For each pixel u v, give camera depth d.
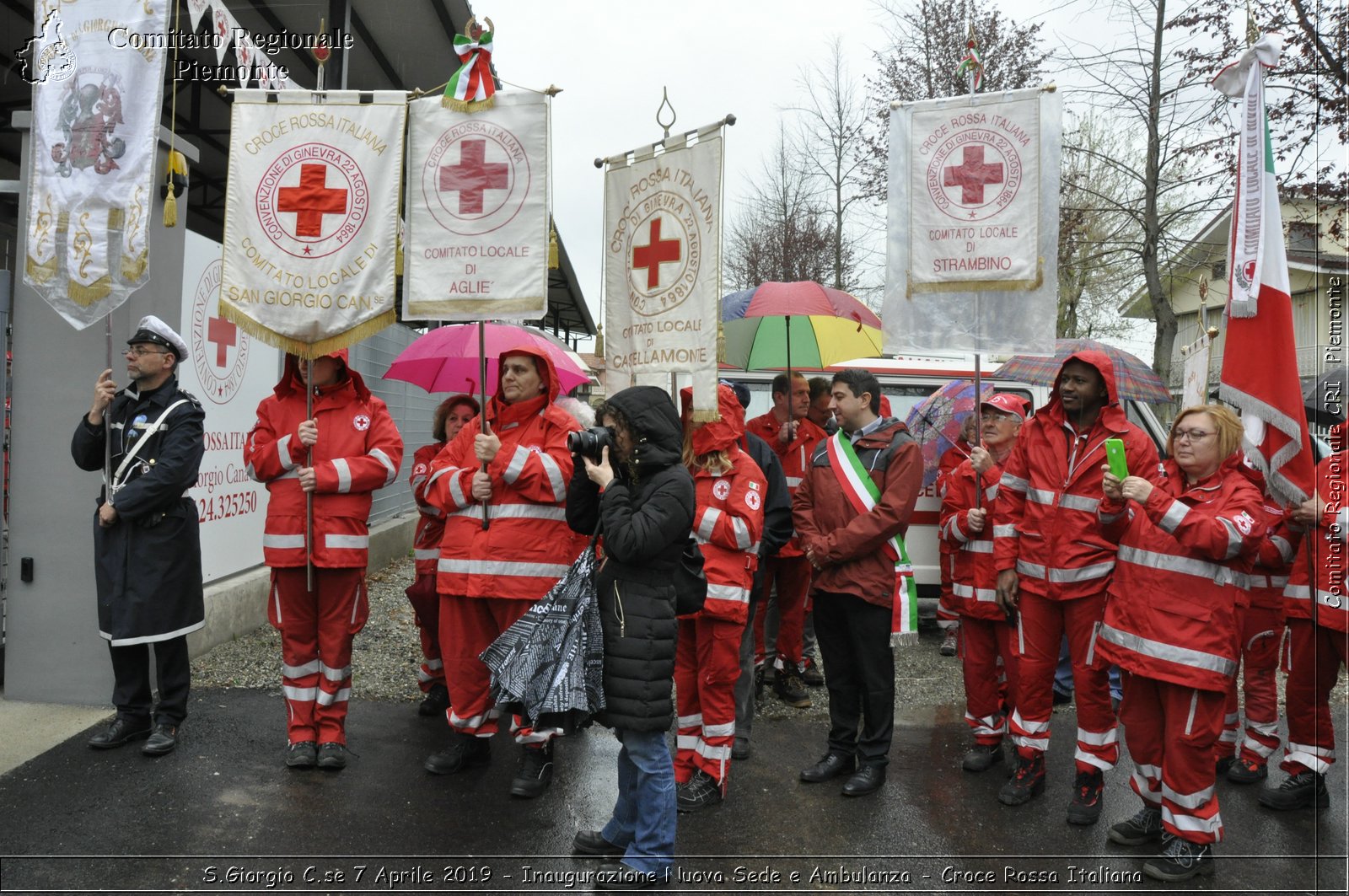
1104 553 4.18
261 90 4.38
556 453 4.28
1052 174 4.35
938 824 4.16
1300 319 8.99
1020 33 13.21
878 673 4.48
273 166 4.35
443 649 4.43
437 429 5.47
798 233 21.69
